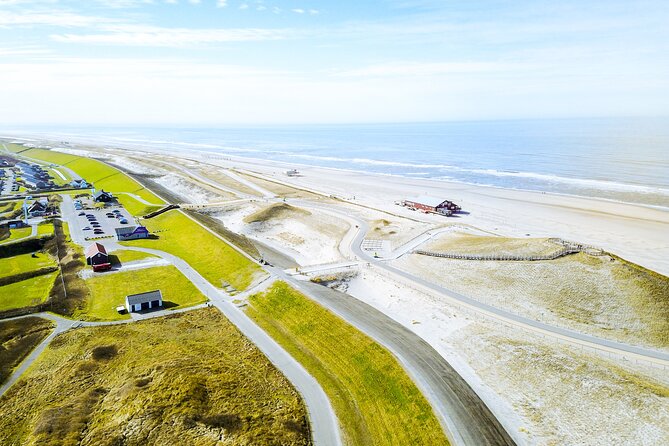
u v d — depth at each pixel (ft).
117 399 142.20
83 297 229.66
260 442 121.39
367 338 178.29
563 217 390.21
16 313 212.02
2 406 145.69
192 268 272.72
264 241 343.46
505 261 239.50
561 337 176.45
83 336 189.16
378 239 314.55
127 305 213.66
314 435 130.11
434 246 286.25
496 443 124.77
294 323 197.88
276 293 225.56
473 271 238.07
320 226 357.82
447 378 153.79
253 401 142.00
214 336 188.34
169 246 316.40
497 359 164.76
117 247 311.68
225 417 132.05
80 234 342.03
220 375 155.12
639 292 194.90
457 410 137.90
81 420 133.49
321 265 263.90
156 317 207.62
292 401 144.46
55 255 297.74
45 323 202.08
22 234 336.08
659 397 136.15
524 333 180.34
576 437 126.41
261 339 185.98
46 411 137.80
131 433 124.77
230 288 242.58
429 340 181.27
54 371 165.37
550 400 141.69
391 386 151.02
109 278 255.29
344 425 134.82
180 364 160.56
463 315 198.18
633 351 165.89
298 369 164.55
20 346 182.39
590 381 146.72
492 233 343.87
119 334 190.49
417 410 138.62
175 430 125.70
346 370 162.91
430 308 206.28
